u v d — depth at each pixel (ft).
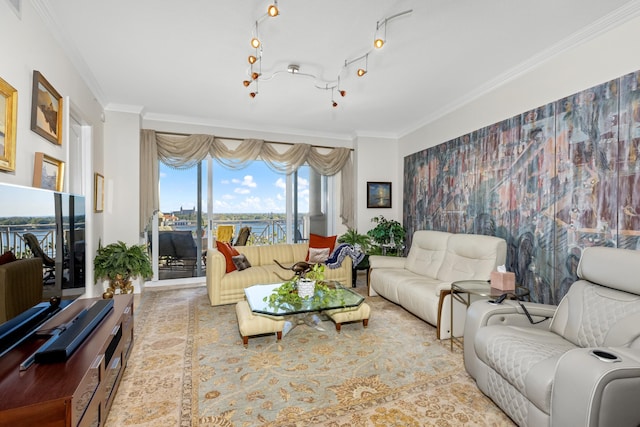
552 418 4.27
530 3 6.69
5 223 4.23
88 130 10.58
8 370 4.12
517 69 9.63
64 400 3.53
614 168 7.18
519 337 5.63
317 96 12.12
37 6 6.54
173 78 10.47
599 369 3.83
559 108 8.48
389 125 16.10
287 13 7.02
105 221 12.71
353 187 17.74
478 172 11.51
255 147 15.80
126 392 6.07
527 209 9.46
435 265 11.53
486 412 5.59
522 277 9.61
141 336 8.80
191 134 14.90
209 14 7.07
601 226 7.43
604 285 5.83
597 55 7.54
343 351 7.92
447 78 10.49
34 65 6.53
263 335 8.93
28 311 4.89
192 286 14.60
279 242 17.24
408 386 6.38
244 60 9.24
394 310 11.18
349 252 14.24
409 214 16.42
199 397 5.93
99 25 7.47
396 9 6.89
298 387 6.31
